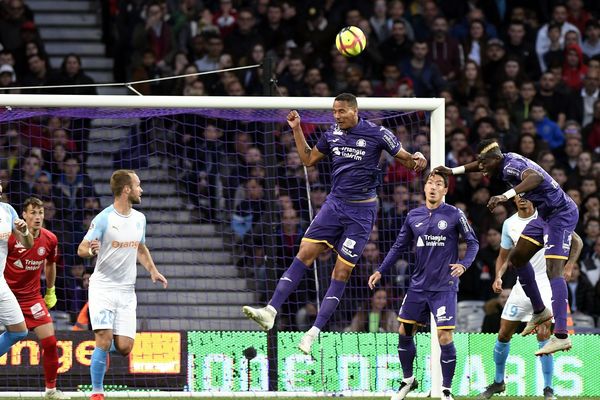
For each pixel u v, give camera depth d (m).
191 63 53.56
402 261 42.94
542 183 31.14
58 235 44.28
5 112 37.22
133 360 37.19
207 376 37.25
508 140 51.66
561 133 53.03
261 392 36.66
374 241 43.44
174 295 45.88
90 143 49.72
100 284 31.34
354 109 30.36
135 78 53.66
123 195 31.19
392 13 55.66
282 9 55.19
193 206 46.78
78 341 36.97
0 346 32.97
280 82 52.19
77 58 51.72
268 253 40.19
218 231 47.50
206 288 45.91
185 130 48.66
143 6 55.34
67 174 45.03
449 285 32.59
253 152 47.59
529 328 32.91
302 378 37.34
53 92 51.34
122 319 31.50
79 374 36.91
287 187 46.25
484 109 52.31
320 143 31.06
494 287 35.72
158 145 49.59
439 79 53.91
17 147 46.84
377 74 54.59
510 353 37.44
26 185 45.84
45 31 57.56
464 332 40.25
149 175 48.84
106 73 56.59
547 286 35.38
